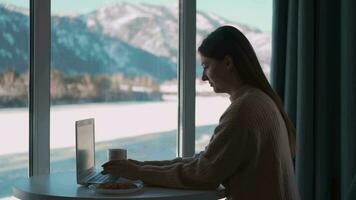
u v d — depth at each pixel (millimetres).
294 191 1666
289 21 2574
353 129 2455
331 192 2613
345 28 2475
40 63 2193
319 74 2557
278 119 1626
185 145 2719
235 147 1562
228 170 1580
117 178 1841
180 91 2725
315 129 2570
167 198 1570
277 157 1580
